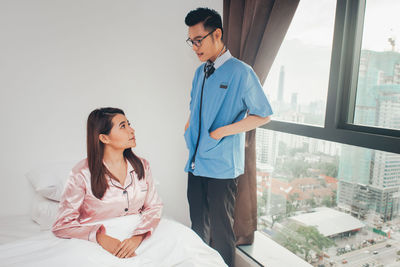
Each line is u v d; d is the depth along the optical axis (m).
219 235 1.59
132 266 1.11
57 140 1.99
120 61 2.11
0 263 1.02
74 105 2.02
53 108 1.97
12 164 1.90
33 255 1.07
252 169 1.85
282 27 1.58
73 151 2.04
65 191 1.28
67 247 1.11
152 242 1.27
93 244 1.17
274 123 1.81
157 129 2.29
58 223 1.23
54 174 1.80
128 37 2.12
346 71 1.44
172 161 2.36
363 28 1.40
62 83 1.97
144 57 2.18
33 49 1.88
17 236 1.55
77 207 1.27
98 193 1.29
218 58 1.47
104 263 1.08
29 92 1.90
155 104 2.25
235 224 1.92
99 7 2.01
